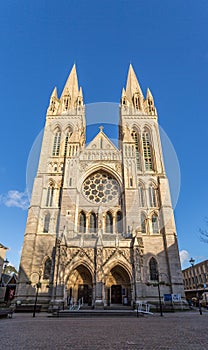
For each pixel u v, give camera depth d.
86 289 46.03
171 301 43.66
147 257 49.75
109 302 43.94
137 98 78.69
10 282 67.88
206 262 91.44
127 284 45.78
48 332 15.65
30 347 10.22
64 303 40.28
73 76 85.06
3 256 67.19
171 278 46.81
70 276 45.22
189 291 89.62
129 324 21.47
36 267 48.00
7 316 30.42
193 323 21.73
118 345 10.84
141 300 40.06
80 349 9.86
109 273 46.88
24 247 49.53
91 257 44.59
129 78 87.31
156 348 10.05
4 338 12.89
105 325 20.62
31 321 24.72
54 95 77.88
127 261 44.50
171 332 15.48
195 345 10.70
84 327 18.98
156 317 30.30
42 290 45.41
